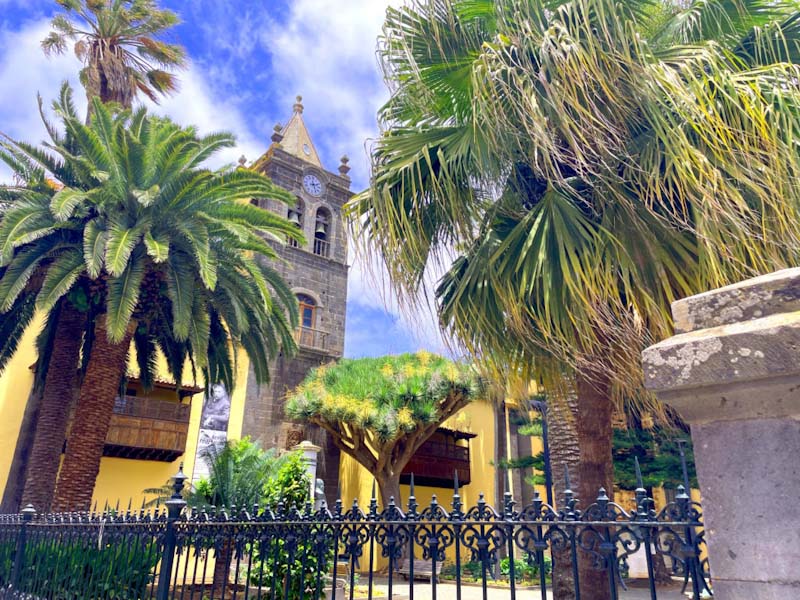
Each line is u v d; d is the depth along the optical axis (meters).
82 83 16.48
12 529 6.93
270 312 12.83
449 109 4.87
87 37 16.97
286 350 14.27
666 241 3.69
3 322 12.92
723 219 3.42
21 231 10.33
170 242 11.64
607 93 3.50
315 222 27.78
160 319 13.40
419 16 4.54
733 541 1.62
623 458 14.40
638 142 3.88
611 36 3.71
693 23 4.27
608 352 3.82
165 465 19.02
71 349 12.37
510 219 4.48
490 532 2.43
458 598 2.44
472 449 25.92
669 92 3.48
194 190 11.73
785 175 3.35
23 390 18.00
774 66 3.58
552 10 4.10
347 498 22.84
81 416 11.32
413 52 4.59
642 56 3.50
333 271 27.22
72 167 11.70
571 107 3.79
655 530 1.91
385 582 15.95
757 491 1.61
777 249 3.38
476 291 4.23
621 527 1.99
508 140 3.99
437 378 20.09
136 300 10.68
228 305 12.52
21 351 18.28
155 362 15.41
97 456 11.33
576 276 3.58
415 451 21.97
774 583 1.51
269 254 13.02
